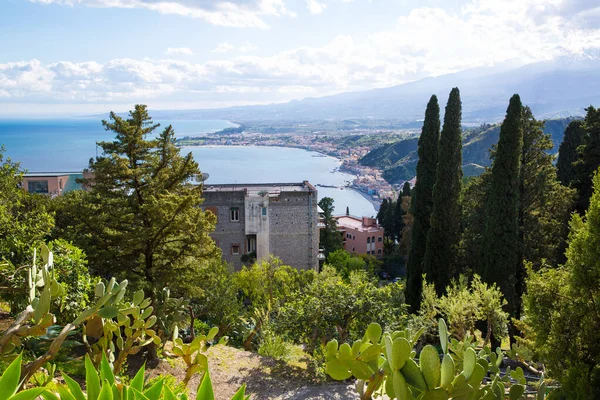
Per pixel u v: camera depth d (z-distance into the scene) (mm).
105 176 13977
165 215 13359
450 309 12992
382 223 56156
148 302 5410
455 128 20453
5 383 1759
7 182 14023
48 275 3309
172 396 1984
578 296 9055
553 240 20688
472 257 22281
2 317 10516
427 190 22484
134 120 14320
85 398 2160
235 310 18594
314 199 33781
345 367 2850
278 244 33688
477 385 2408
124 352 5363
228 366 12594
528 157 20391
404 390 2332
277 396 10898
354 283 13867
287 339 14219
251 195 33375
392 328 12711
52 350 3240
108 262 13688
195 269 14648
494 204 18328
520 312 19562
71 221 17672
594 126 20734
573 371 8180
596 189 9117
